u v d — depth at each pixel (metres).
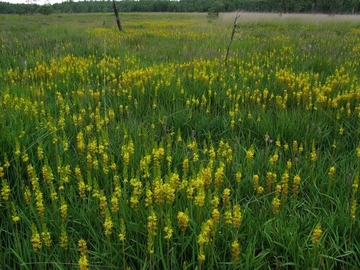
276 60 8.20
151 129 4.32
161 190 2.42
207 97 5.58
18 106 4.20
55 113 4.36
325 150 4.13
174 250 2.52
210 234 2.38
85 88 5.84
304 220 2.90
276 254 2.63
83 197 2.86
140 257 2.58
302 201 3.20
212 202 2.43
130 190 3.16
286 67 7.08
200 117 4.86
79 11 88.12
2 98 4.55
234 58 8.22
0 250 2.50
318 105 4.78
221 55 8.14
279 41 11.35
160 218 2.51
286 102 5.37
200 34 14.08
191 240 2.60
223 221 2.68
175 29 17.27
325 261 2.55
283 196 2.83
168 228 2.25
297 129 4.31
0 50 9.30
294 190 2.89
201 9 84.38
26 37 12.44
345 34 14.50
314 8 45.72
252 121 4.57
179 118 4.68
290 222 2.77
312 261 2.39
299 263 2.56
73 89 5.90
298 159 3.69
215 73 6.48
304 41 11.43
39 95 4.98
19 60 8.05
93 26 20.23
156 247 2.50
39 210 2.49
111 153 3.61
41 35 13.51
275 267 2.62
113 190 3.18
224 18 21.58
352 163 3.64
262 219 2.86
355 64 7.58
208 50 9.08
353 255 2.65
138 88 5.54
